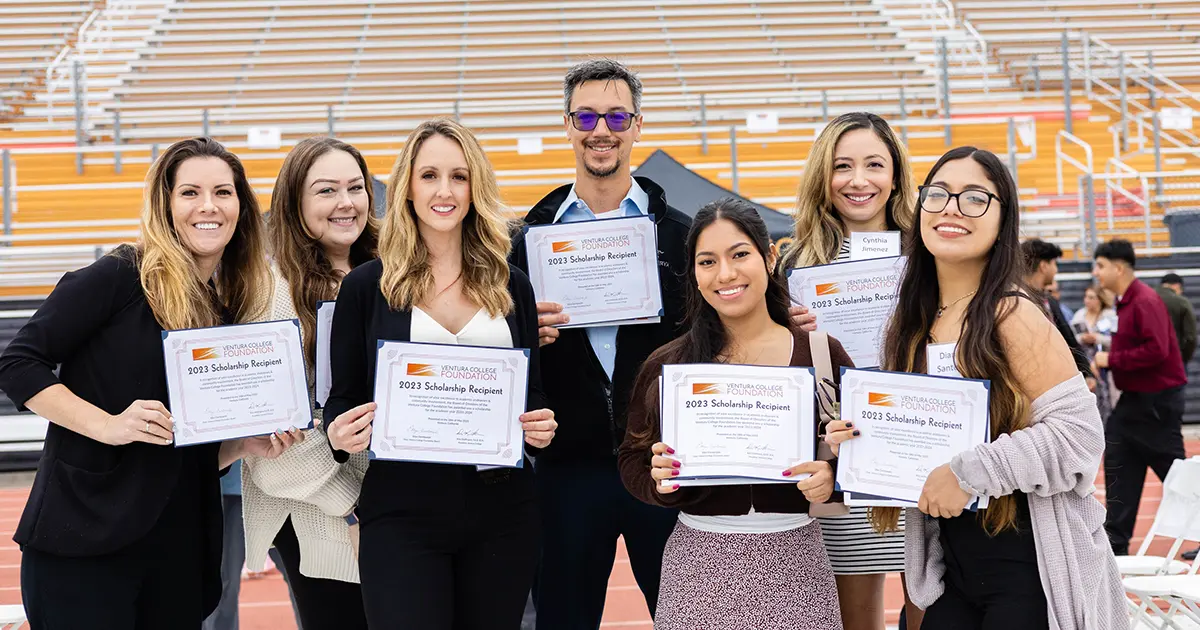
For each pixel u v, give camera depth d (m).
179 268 3.00
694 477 2.85
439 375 2.99
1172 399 6.66
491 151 16.45
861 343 3.50
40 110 18.44
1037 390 2.62
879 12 21.78
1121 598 2.68
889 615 5.89
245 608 6.18
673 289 3.80
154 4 22.20
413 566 2.99
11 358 2.85
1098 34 21.08
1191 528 4.56
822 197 3.79
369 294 3.15
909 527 2.82
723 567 2.93
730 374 2.89
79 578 2.87
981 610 2.72
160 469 2.94
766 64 20.11
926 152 16.45
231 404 2.98
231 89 19.33
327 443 3.24
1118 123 17.61
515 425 3.00
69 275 2.94
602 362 3.75
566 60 20.48
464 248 3.19
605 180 3.87
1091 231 13.02
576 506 3.68
